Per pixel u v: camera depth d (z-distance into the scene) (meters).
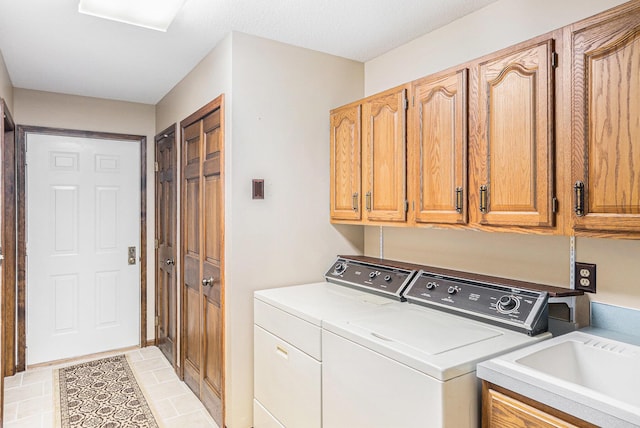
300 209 2.50
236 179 2.26
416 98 1.96
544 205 1.44
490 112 1.62
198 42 2.39
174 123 3.22
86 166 3.53
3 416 2.49
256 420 2.25
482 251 2.04
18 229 3.22
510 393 1.20
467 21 2.08
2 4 1.92
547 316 1.57
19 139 3.23
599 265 1.60
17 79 3.02
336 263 2.61
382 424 1.42
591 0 1.61
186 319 2.98
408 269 2.17
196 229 2.78
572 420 1.05
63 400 2.71
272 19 2.10
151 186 3.77
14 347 3.15
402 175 2.03
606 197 1.28
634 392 1.30
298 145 2.48
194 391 2.80
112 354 3.58
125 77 3.00
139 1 1.78
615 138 1.25
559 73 1.40
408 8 2.00
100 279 3.60
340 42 2.42
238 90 2.26
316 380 1.75
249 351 2.32
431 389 1.24
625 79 1.23
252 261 2.32
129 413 2.54
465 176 1.72
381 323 1.67
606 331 1.56
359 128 2.32
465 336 1.51
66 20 2.09
